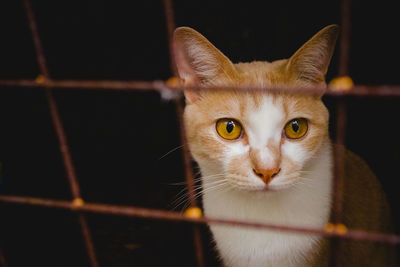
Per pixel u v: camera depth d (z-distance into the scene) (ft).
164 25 2.53
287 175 1.08
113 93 2.65
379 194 1.32
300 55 1.11
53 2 2.24
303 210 1.12
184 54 1.14
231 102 1.11
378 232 1.29
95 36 2.53
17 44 1.89
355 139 1.86
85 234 0.99
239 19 2.26
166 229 1.66
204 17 2.29
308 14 2.17
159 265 1.52
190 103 1.18
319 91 0.83
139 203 1.83
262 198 1.11
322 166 1.16
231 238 1.16
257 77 1.13
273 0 2.17
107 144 2.48
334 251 0.87
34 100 2.03
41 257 1.54
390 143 1.82
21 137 1.95
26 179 1.88
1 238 1.60
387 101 1.91
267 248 1.14
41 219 1.69
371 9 1.96
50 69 2.39
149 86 0.88
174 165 2.23
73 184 0.98
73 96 2.55
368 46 2.04
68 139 2.45
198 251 0.93
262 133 1.09
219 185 1.13
